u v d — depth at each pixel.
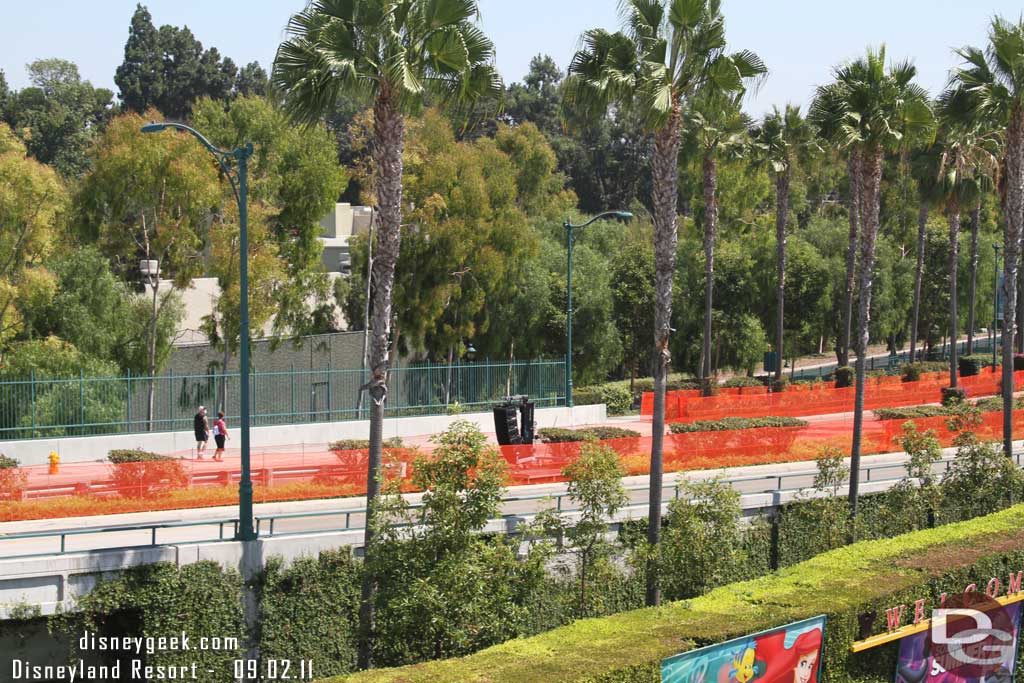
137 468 25.59
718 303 59.97
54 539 20.81
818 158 49.06
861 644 19.02
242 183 21.39
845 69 27.98
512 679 14.97
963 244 69.44
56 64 98.50
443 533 18.19
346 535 20.39
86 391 33.59
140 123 39.34
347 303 48.81
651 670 15.91
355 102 20.97
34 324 37.78
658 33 22.25
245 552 19.42
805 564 21.66
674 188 22.75
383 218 19.69
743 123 46.03
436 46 19.25
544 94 106.88
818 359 82.06
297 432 36.19
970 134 32.41
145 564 18.50
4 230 36.03
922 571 20.94
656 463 22.36
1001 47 28.94
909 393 49.16
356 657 20.33
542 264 53.59
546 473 29.38
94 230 40.50
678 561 21.56
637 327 57.50
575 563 21.83
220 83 99.75
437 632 17.86
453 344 48.31
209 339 43.47
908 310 68.69
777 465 32.94
